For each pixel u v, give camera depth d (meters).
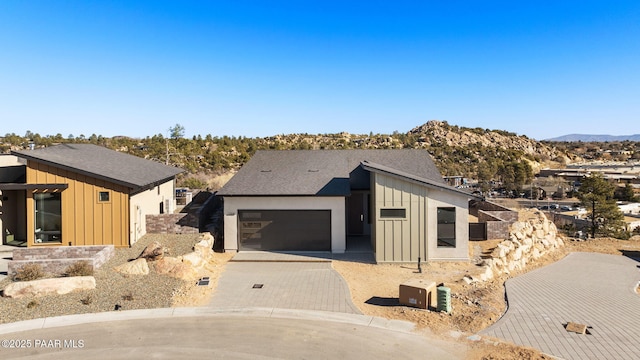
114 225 17.44
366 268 16.62
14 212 18.77
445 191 17.41
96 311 11.12
